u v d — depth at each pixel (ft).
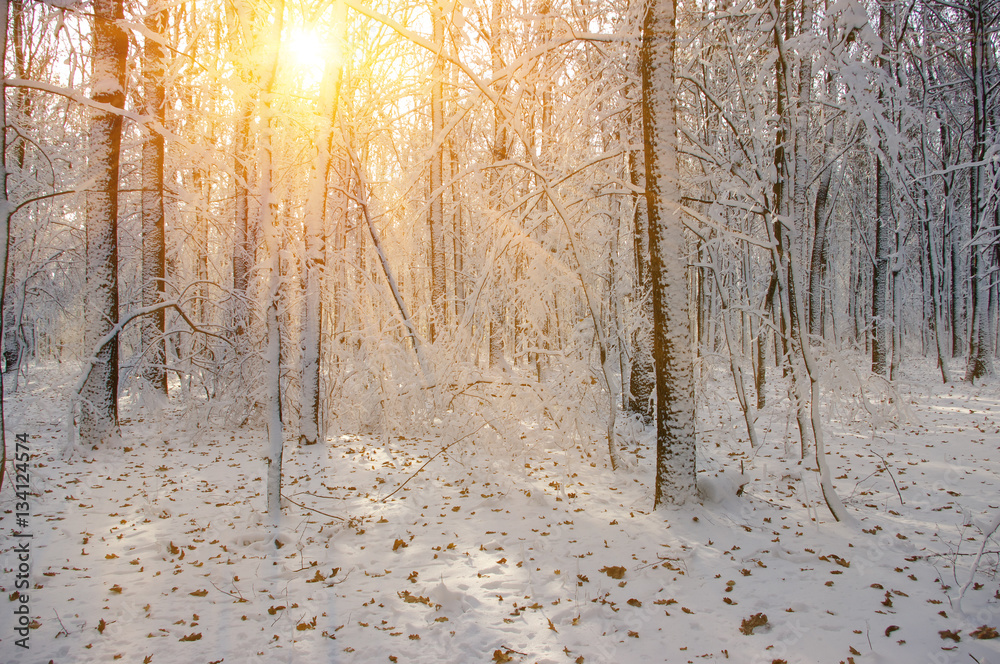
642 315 36.01
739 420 41.24
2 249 16.78
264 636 12.46
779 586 14.61
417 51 36.45
